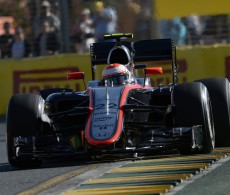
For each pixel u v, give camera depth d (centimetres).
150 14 5634
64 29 5631
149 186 2284
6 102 5656
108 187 2327
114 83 3147
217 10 5509
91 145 2742
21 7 5731
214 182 2306
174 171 2536
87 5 5756
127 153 2784
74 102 3159
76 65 5556
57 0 5644
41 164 3061
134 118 3055
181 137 2825
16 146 2908
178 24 5744
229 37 5684
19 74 5631
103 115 2847
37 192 2369
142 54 3450
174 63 3503
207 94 2972
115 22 5806
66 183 2498
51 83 5594
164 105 3109
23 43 5753
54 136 2941
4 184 2597
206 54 5456
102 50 3456
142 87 3172
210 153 2969
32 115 2966
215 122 3070
